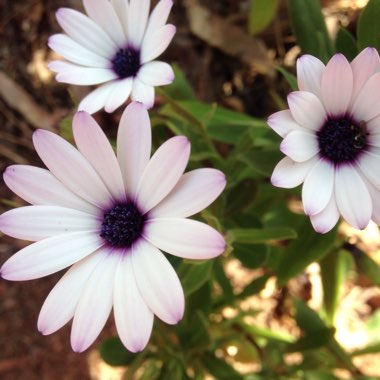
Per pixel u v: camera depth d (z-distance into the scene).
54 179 0.12
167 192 0.11
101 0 0.14
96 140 0.11
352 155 0.12
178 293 0.11
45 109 0.27
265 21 0.23
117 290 0.11
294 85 0.13
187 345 0.19
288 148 0.11
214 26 0.26
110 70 0.14
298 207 0.26
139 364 0.19
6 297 0.27
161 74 0.13
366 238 0.24
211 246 0.10
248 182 0.18
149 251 0.11
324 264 0.19
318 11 0.16
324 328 0.18
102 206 0.12
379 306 0.27
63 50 0.14
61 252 0.12
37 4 0.27
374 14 0.14
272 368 0.21
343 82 0.11
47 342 0.27
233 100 0.27
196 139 0.18
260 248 0.17
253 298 0.27
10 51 0.28
